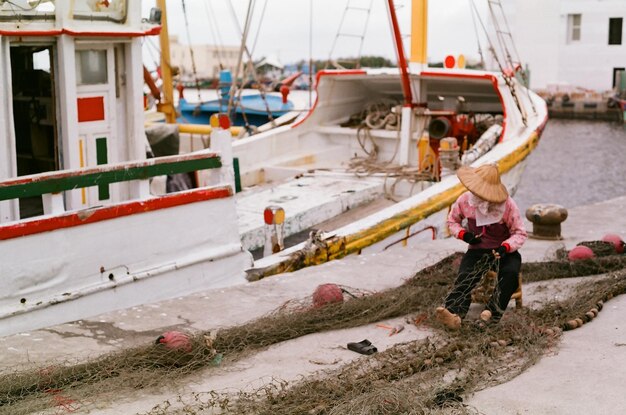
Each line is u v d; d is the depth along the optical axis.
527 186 26.39
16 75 8.52
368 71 13.30
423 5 12.66
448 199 10.23
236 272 7.95
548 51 49.88
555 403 4.96
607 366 5.59
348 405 4.71
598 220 10.69
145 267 7.21
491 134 12.20
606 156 32.25
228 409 4.79
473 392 5.11
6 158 7.24
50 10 7.40
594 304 6.88
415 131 12.71
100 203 8.13
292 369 5.64
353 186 11.38
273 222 8.69
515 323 6.21
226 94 19.78
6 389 5.07
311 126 13.72
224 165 7.78
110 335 6.34
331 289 6.92
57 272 6.57
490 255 6.37
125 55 8.12
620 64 48.56
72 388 5.20
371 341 6.22
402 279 7.88
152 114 19.30
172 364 5.58
